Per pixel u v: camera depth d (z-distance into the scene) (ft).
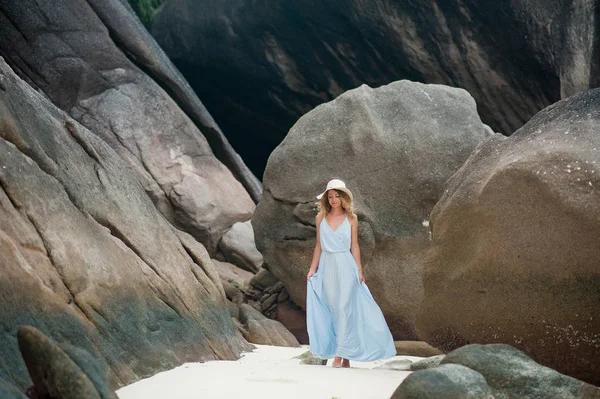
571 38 42.86
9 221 16.56
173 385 17.06
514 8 50.88
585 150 16.78
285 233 35.60
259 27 61.82
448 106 34.55
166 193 43.86
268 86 64.54
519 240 17.49
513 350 14.98
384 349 23.75
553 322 17.06
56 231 18.13
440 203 20.57
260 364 22.15
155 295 21.89
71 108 42.68
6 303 14.76
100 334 17.74
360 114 34.53
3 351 13.76
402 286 32.94
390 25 56.03
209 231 44.39
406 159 33.37
